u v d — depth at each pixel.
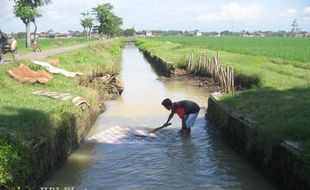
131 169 9.68
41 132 8.83
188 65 28.81
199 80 25.56
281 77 18.25
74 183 8.81
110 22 88.56
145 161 10.23
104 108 16.59
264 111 10.86
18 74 15.34
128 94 20.94
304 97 12.30
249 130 10.14
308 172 7.09
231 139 11.77
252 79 18.97
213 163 10.18
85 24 79.19
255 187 8.68
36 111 10.04
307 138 8.20
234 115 11.55
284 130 8.67
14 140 7.66
